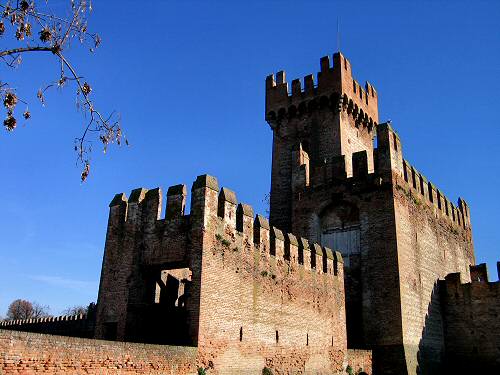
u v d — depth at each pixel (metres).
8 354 16.42
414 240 45.19
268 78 58.97
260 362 28.41
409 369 38.44
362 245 43.12
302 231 46.81
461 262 56.56
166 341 28.88
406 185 45.81
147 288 29.38
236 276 27.91
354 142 54.81
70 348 18.47
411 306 41.72
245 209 30.02
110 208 32.06
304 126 54.81
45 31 11.38
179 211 28.31
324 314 35.38
